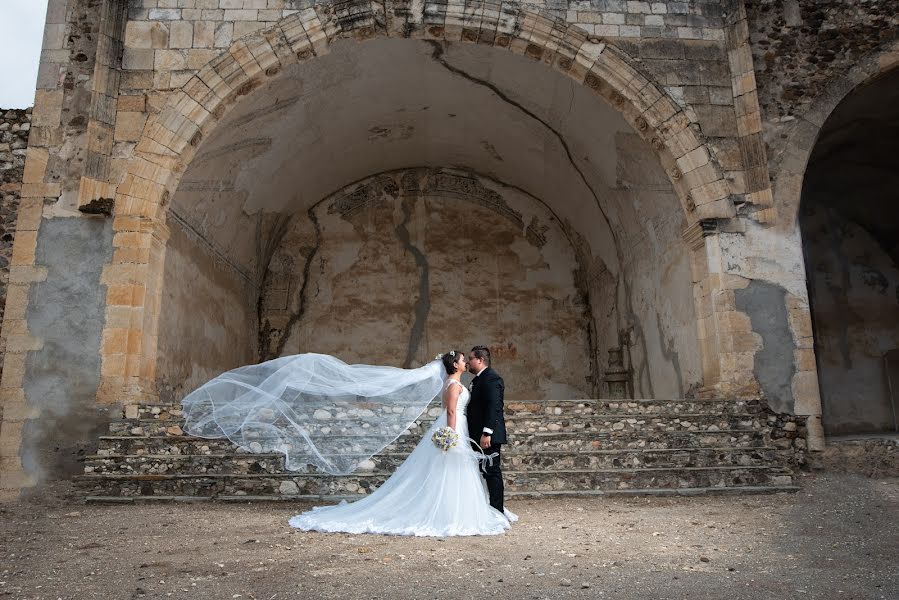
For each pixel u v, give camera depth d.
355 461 6.02
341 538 4.30
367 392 5.48
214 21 8.66
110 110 8.31
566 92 9.78
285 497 5.94
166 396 8.59
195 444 6.45
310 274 13.39
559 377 13.32
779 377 8.18
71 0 8.79
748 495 6.37
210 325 10.48
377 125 11.96
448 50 9.79
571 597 2.99
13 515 5.80
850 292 11.93
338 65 9.76
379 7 8.79
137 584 3.27
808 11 9.34
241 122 9.41
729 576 3.36
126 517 5.27
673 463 6.65
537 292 13.66
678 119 8.82
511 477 6.30
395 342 13.20
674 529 4.70
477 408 4.80
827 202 12.19
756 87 9.00
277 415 6.23
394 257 13.57
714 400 7.62
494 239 13.83
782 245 8.59
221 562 3.68
